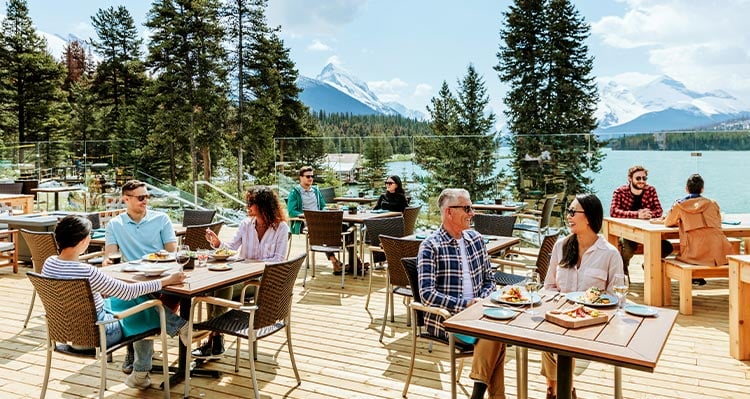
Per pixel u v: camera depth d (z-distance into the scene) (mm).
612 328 2094
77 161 13391
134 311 2764
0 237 7156
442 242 2967
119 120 30344
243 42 27047
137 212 3977
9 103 27938
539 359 3725
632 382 3281
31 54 28000
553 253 3078
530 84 23953
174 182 27531
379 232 5109
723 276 4672
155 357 3748
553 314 2189
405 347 3939
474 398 2664
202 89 25562
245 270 3352
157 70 26125
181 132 25828
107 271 3260
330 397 3088
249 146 27047
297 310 4945
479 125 27312
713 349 3855
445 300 2773
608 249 2887
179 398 3062
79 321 2723
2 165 14188
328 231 5711
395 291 4074
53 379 3363
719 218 4781
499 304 2457
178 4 25656
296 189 6789
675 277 4820
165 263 3496
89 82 33250
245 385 3254
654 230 4949
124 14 32250
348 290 5707
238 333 2947
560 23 23734
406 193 9477
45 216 6750
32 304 4461
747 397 3061
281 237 3959
